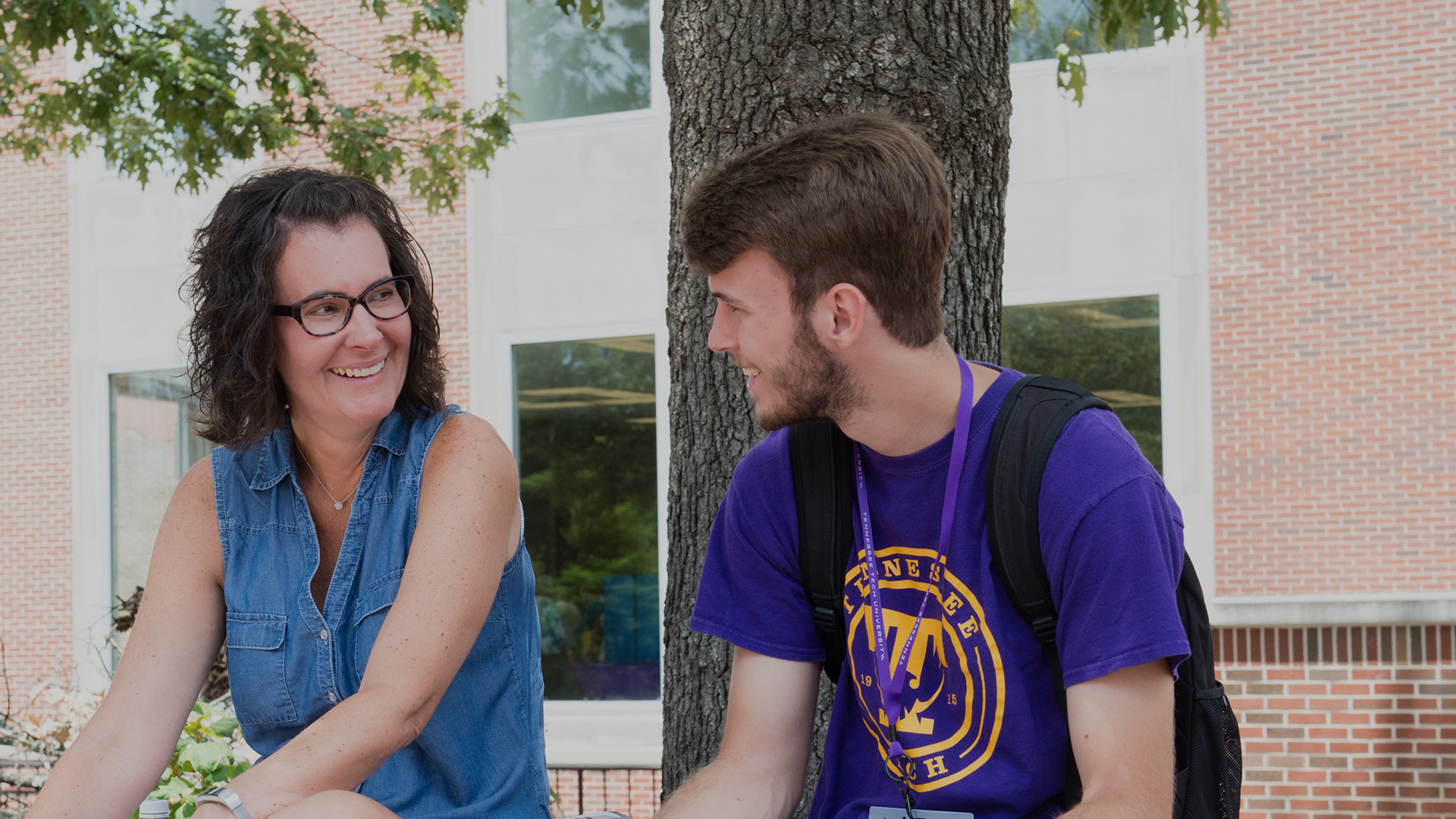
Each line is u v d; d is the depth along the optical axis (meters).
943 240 1.60
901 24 2.60
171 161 9.88
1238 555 7.77
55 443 10.23
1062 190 8.15
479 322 9.23
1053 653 1.55
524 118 8.87
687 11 2.78
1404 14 7.65
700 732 2.73
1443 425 7.48
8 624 10.23
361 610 1.80
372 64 9.37
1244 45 7.88
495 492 1.81
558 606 8.91
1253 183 7.85
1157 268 7.96
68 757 1.72
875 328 1.56
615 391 8.97
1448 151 7.55
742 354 1.63
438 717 1.80
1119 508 1.49
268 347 1.77
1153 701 1.48
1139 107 8.03
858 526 1.70
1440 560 7.44
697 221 1.62
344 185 1.83
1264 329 7.79
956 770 1.59
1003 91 2.72
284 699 1.82
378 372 1.80
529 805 1.87
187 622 1.85
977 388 1.64
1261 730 6.25
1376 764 6.07
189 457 10.02
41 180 10.32
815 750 2.49
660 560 8.78
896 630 1.64
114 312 10.15
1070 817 1.42
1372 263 7.65
